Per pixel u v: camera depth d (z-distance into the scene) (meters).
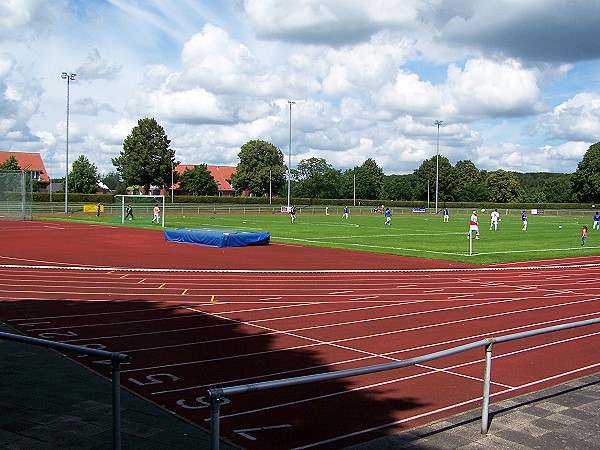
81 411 7.45
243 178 118.56
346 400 8.23
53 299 16.06
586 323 7.78
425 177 135.50
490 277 22.16
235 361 10.18
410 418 7.54
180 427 7.02
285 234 43.47
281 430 7.09
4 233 39.75
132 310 14.66
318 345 11.44
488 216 88.81
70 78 65.44
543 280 21.50
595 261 28.64
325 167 127.81
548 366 10.12
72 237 37.53
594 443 6.52
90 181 109.19
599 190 113.50
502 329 13.12
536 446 6.43
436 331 12.84
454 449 6.35
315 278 21.19
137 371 9.45
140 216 66.38
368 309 15.28
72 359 10.02
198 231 34.88
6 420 7.09
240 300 16.36
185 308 15.04
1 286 18.22
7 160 98.44
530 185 174.88
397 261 27.08
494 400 8.28
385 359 10.53
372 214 89.44
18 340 5.89
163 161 104.12
